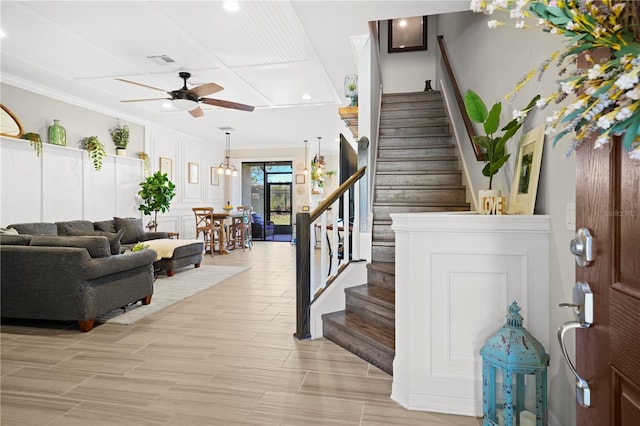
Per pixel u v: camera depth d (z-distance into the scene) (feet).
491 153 7.11
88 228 18.45
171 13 10.62
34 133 16.47
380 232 11.76
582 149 2.91
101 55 13.57
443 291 6.43
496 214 6.68
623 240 2.41
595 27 2.34
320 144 32.81
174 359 8.61
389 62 21.94
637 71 1.92
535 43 6.49
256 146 34.68
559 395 5.71
